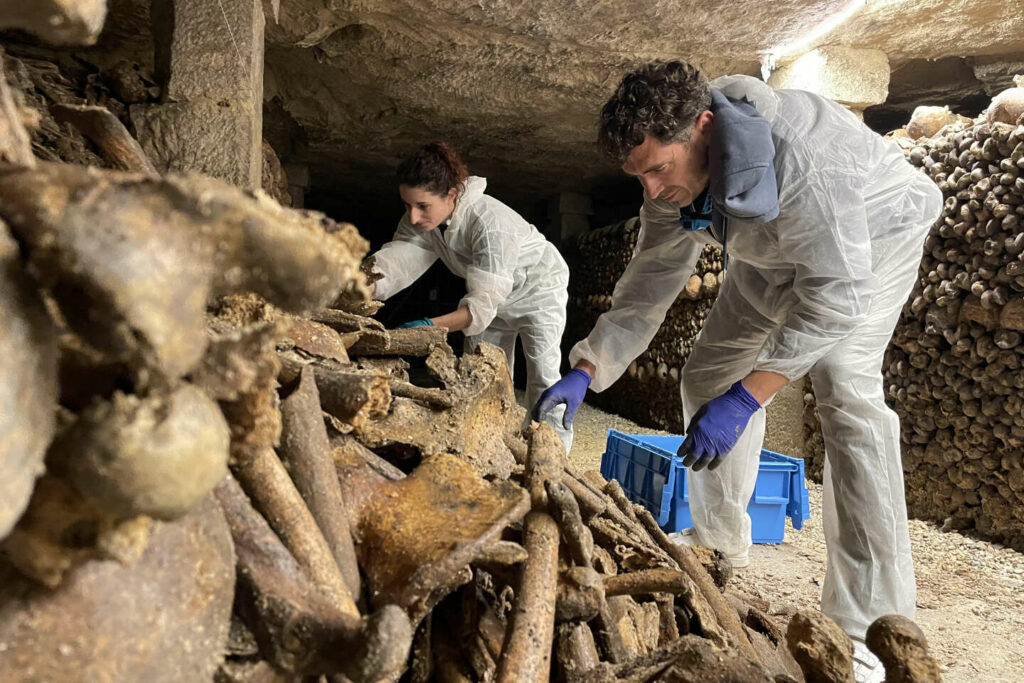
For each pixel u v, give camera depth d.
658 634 1.31
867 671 2.10
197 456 0.43
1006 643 2.66
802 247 2.09
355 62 4.56
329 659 0.61
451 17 3.90
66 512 0.46
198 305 0.44
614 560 1.38
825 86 4.34
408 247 3.40
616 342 2.82
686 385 3.05
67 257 0.40
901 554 2.36
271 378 0.56
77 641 0.50
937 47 4.37
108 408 0.42
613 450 4.43
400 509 0.91
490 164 7.10
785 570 3.34
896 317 2.41
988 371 3.78
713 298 5.78
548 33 4.10
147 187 0.43
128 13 3.29
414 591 0.78
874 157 2.26
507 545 0.95
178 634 0.56
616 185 8.16
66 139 1.67
